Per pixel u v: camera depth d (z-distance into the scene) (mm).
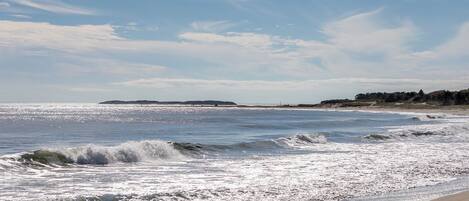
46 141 34625
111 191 13664
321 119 83500
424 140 35938
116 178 16094
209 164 20328
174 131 47250
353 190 14523
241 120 79750
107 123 71375
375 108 183750
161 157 21891
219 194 13609
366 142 33375
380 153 25641
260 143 28594
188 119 87000
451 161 22141
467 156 24344
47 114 133750
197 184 15188
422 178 17016
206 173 17656
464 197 12523
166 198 12828
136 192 13539
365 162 21484
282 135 40281
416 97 195375
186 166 19562
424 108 159000
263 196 13469
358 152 26141
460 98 169000
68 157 19141
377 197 13453
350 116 104438
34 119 92188
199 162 20938
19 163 17469
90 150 19891
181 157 22328
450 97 176250
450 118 84500
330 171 18500
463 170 19203
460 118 84188
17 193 13102
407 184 15719
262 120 79125
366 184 15609
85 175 16578
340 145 30625
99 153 19922
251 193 13844
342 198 13328
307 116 105938
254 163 20812
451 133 43594
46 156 18547
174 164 20156
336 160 22188
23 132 47438
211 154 23781
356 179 16594
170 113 144000
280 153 25219
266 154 24594
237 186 14906
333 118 89812
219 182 15656
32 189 13750
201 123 67688
